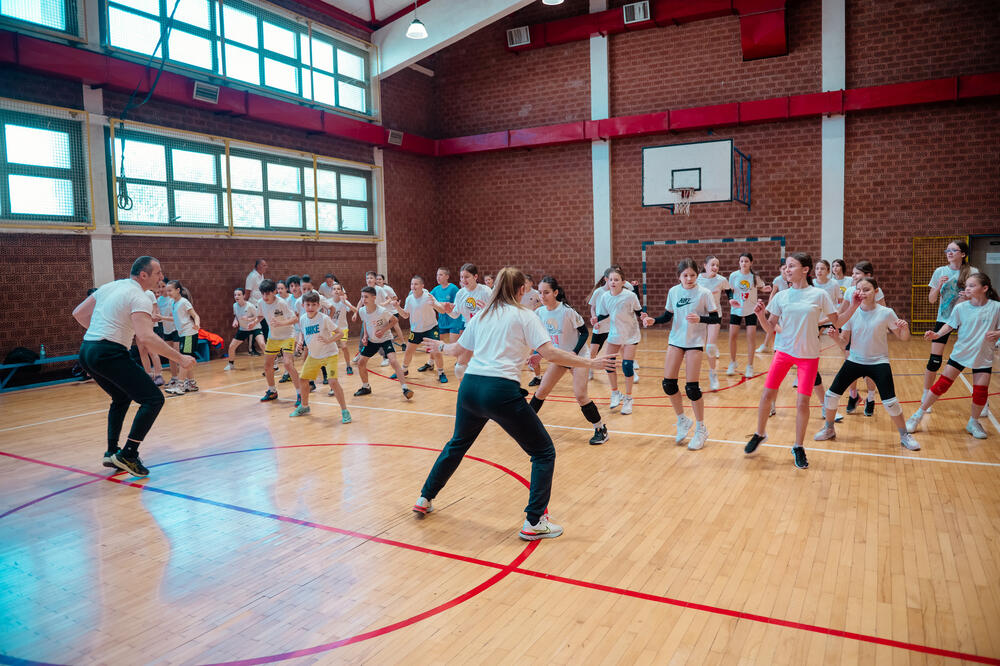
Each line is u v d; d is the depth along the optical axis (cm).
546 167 1485
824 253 1253
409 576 304
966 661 227
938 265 1180
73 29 905
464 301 787
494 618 264
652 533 349
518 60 1493
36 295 883
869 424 577
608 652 238
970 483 417
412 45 1369
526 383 848
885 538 335
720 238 1339
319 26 1288
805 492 407
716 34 1302
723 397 710
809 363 450
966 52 1137
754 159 1296
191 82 1029
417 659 235
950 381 525
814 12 1224
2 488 446
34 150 876
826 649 236
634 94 1384
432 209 1608
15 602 286
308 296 610
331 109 1325
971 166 1146
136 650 246
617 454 502
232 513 392
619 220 1427
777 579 293
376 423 622
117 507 405
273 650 243
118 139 966
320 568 314
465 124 1569
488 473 461
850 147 1225
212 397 767
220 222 1112
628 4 1332
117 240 970
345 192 1370
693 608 269
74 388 852
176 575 310
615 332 636
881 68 1195
